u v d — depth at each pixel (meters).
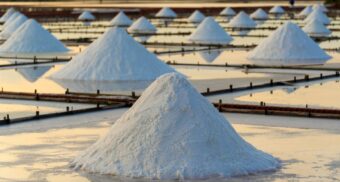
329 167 12.01
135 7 84.44
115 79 23.28
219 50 35.28
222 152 11.47
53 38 35.12
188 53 33.69
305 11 66.94
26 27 35.19
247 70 26.77
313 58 31.00
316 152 13.05
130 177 11.17
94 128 15.40
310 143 13.81
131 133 11.69
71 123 15.98
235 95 20.16
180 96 11.93
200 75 25.12
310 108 17.59
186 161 11.24
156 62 24.73
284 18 64.75
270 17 66.44
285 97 19.80
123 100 18.75
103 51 24.56
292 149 13.29
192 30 51.28
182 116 11.69
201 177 11.08
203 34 42.47
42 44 34.28
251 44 39.19
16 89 21.64
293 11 76.00
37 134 14.77
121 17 56.38
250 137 14.40
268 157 12.26
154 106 11.91
